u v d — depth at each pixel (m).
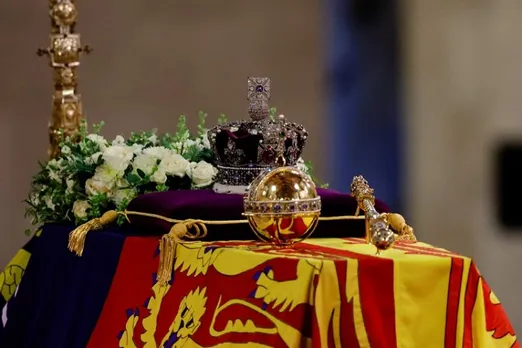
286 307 7.82
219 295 8.42
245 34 22.34
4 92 20.31
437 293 8.30
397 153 24.08
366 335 7.95
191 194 10.02
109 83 21.17
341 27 24.30
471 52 22.55
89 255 10.52
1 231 20.33
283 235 8.64
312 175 11.70
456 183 22.78
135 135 11.92
